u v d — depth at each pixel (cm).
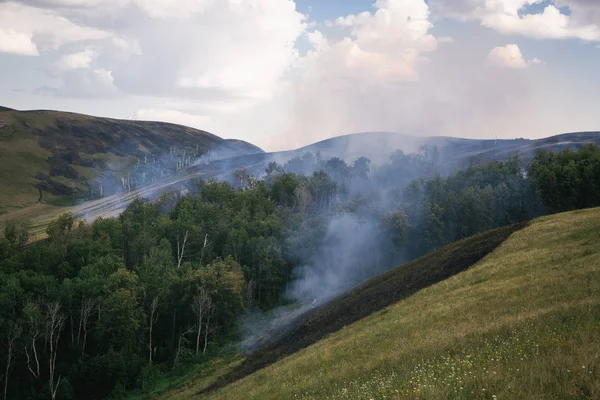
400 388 1725
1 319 7625
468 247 6775
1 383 7619
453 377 1642
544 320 2283
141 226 12800
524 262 4662
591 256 3988
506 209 12925
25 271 9531
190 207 14862
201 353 8456
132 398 7281
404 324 4006
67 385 7281
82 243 10844
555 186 11806
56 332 8606
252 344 8531
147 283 9394
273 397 3306
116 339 8131
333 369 3431
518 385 1389
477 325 2866
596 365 1408
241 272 10712
